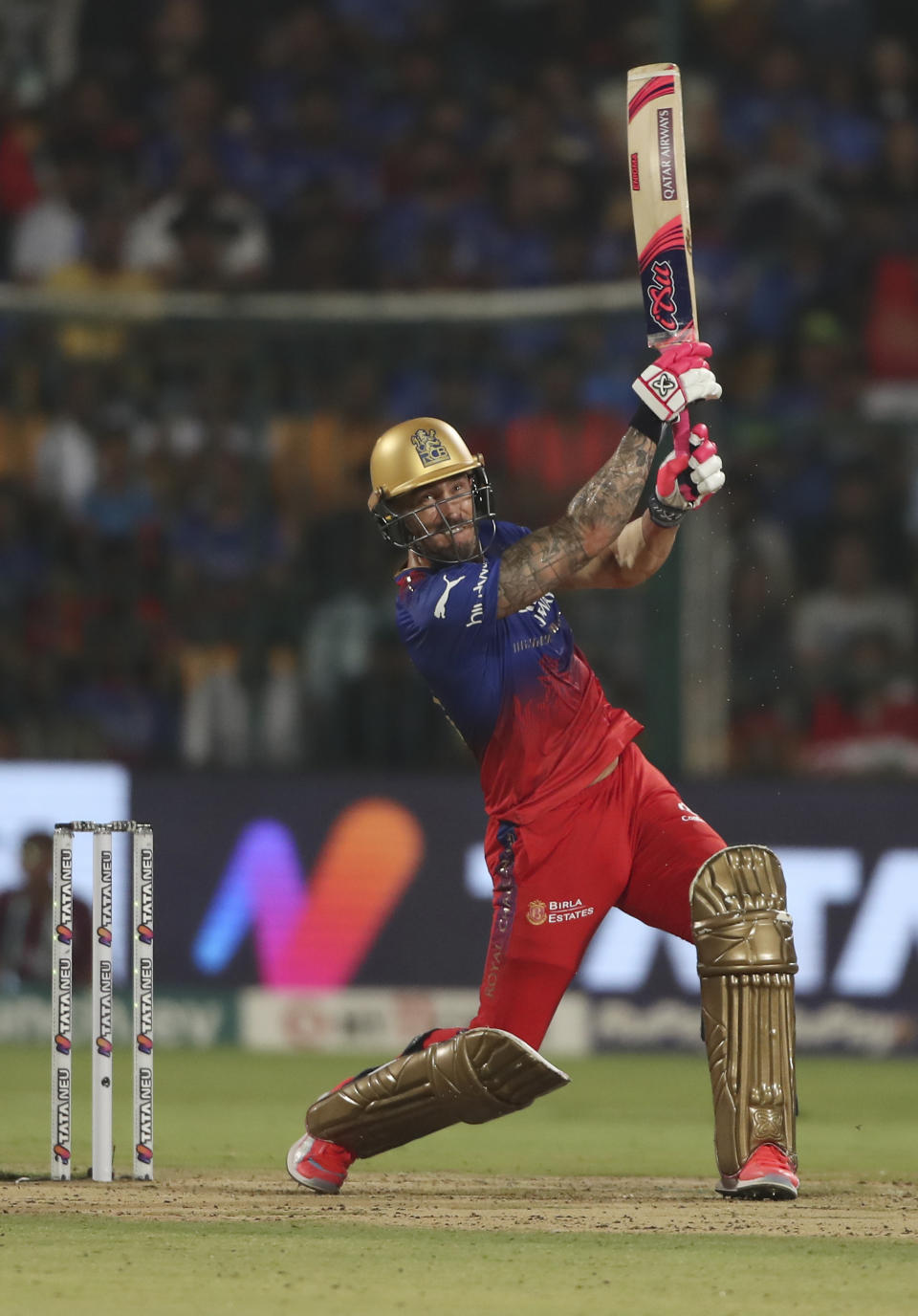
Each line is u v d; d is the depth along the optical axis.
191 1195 17.67
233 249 52.38
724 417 43.81
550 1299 12.32
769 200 52.38
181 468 43.31
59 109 55.34
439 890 38.38
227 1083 32.22
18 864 38.44
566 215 54.34
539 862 17.58
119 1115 27.38
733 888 17.61
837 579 44.25
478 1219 16.12
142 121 55.81
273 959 38.69
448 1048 17.67
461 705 17.59
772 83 56.44
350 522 42.19
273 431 42.25
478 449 43.41
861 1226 15.88
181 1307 11.87
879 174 54.09
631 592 40.16
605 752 17.78
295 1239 14.70
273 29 57.78
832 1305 12.20
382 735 41.19
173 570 42.69
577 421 42.62
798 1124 27.33
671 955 38.09
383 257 53.91
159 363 43.16
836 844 37.75
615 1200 17.95
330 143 56.09
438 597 17.19
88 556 42.75
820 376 49.41
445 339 41.94
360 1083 17.98
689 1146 24.58
